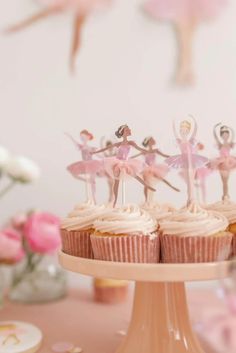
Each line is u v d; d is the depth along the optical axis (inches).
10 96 37.2
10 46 37.0
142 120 36.0
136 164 22.5
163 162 23.9
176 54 36.1
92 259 21.2
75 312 30.5
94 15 36.6
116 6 36.5
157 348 21.3
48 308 31.6
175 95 35.9
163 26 36.2
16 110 37.2
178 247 20.4
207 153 27.6
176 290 22.2
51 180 36.8
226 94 35.7
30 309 31.4
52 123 36.9
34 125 37.0
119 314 30.1
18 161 31.4
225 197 23.6
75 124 36.7
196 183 23.7
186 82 35.8
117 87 36.4
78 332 26.8
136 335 21.9
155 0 36.3
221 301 17.6
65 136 36.6
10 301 33.2
